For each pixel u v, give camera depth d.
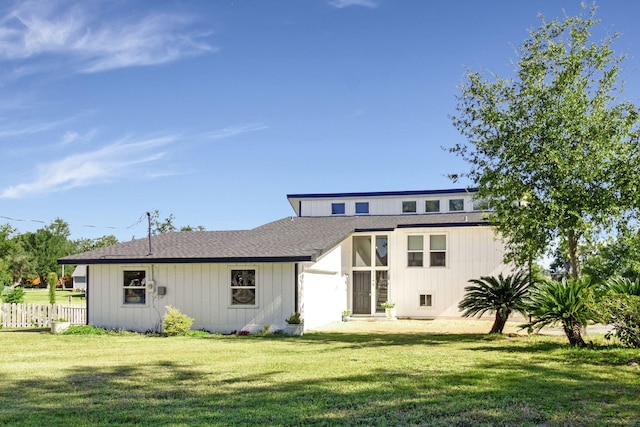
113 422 7.26
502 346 14.91
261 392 8.97
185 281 20.69
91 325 21.41
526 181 16.34
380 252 27.48
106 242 88.88
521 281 18.88
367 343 16.17
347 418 7.27
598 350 13.66
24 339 18.27
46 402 8.48
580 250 16.83
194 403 8.26
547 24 16.58
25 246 91.69
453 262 26.20
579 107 15.65
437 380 9.75
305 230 24.55
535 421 7.08
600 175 15.12
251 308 19.94
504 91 16.88
